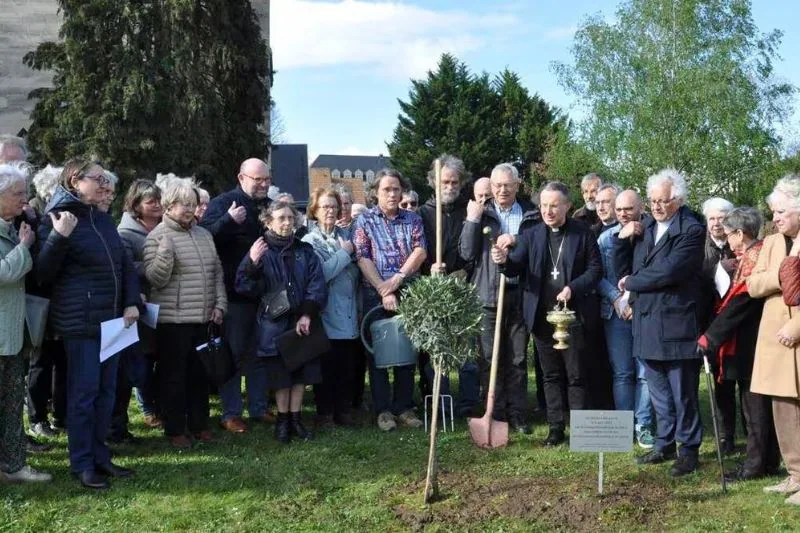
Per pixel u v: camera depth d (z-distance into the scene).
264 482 5.11
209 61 21.11
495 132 42.84
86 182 4.90
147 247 5.73
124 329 5.00
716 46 23.77
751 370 5.00
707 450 5.78
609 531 4.23
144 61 20.20
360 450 5.77
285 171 40.03
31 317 4.84
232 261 6.26
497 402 6.30
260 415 6.57
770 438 5.08
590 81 25.19
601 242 6.15
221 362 5.71
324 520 4.45
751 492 4.79
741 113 23.33
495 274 6.31
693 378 5.18
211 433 6.17
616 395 6.09
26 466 5.09
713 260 5.95
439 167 5.77
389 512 4.55
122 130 19.45
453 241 6.62
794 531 4.18
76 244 4.84
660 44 24.36
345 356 6.56
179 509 4.64
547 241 5.82
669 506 4.57
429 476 4.68
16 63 22.67
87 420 4.95
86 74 19.73
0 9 22.55
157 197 6.07
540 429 6.36
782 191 4.54
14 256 4.61
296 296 5.92
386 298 6.25
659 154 23.64
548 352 5.86
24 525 4.38
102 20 19.84
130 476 5.19
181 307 5.74
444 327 4.68
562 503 4.58
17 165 5.64
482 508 4.55
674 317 5.09
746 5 23.94
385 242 6.43
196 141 20.48
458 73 44.66
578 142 25.67
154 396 6.48
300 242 6.12
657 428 5.45
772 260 4.62
